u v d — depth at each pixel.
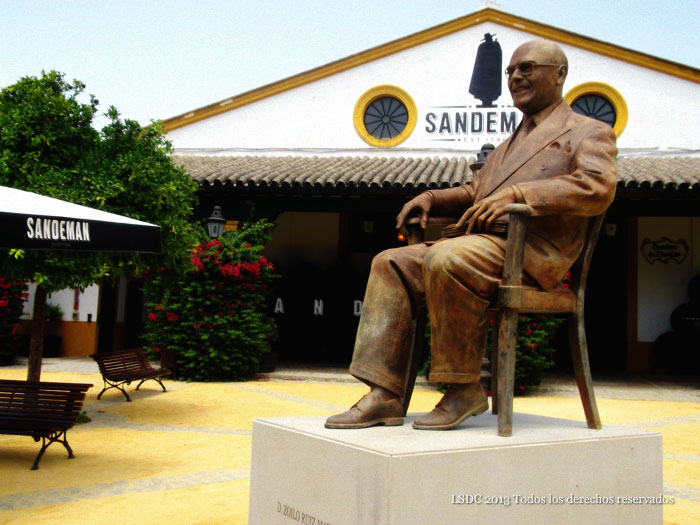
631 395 9.96
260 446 2.91
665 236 13.55
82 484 4.47
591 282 14.15
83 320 14.84
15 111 6.04
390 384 2.86
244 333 10.75
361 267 14.89
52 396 5.16
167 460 5.23
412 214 3.39
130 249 4.75
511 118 14.59
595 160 2.83
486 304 2.77
